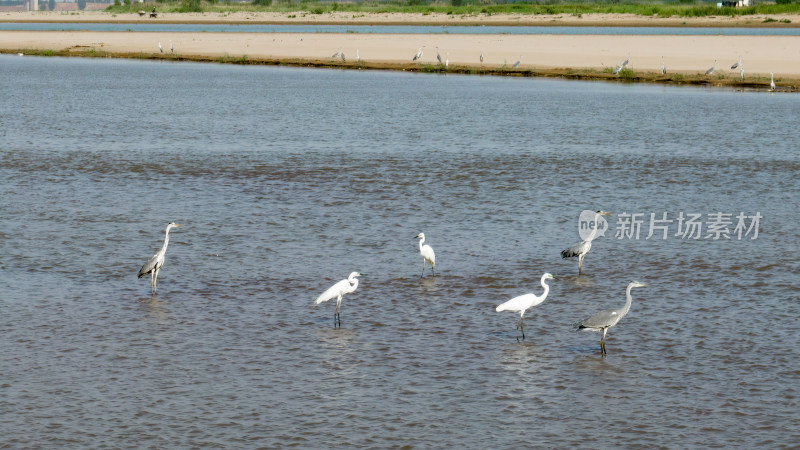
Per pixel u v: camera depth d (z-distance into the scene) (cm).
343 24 14500
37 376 1777
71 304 2211
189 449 1504
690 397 1702
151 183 3681
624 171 3953
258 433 1559
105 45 10831
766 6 14938
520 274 2497
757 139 4775
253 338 2000
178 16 17575
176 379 1775
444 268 2545
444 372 1819
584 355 1911
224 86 7475
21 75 8319
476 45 9881
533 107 6122
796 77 7419
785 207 3297
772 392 1719
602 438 1545
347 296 2300
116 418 1608
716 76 7506
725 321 2109
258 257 2648
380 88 7312
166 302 2242
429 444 1524
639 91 7044
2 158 4188
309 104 6291
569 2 19600
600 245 2798
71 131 5062
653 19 14288
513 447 1515
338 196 3459
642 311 2189
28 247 2717
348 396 1705
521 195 3488
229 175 3847
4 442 1516
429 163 4128
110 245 2761
